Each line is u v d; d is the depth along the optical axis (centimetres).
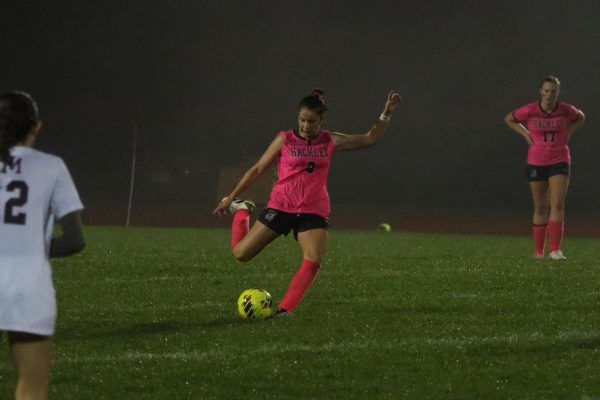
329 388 1972
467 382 2027
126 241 5759
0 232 1445
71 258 4441
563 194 4603
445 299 3166
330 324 2680
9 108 1475
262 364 2170
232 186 8138
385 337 2494
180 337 2478
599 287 3481
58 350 2311
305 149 2733
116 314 2861
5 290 1429
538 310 2958
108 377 2041
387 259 4666
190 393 1925
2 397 1880
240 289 3450
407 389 1969
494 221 10512
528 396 1923
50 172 1477
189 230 7300
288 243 5547
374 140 2764
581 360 2230
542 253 4781
